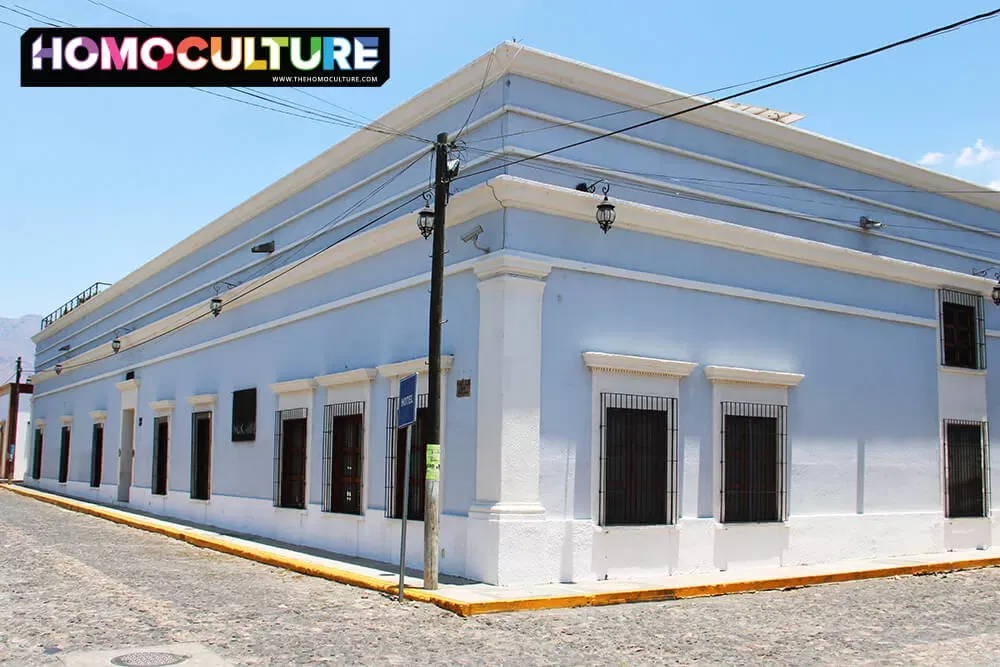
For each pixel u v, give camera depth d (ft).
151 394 85.10
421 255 47.91
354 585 41.39
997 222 64.80
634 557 43.21
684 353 46.44
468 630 31.94
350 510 51.80
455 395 43.65
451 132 46.73
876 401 54.54
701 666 27.76
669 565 44.34
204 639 28.94
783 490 49.32
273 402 61.41
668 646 30.40
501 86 43.24
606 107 45.65
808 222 52.85
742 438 48.37
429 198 47.01
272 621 32.45
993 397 60.80
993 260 63.57
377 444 49.70
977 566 53.26
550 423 41.60
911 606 39.78
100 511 81.25
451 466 43.42
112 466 94.53
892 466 54.80
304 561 47.78
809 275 52.39
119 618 31.86
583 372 42.86
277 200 65.26
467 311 43.50
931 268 57.52
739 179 50.06
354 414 51.78
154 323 83.30
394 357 49.14
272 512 59.62
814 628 34.24
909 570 49.55
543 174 43.06
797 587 44.50
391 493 47.67
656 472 44.80
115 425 94.99
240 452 65.72
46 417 126.62
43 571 43.19
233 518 65.21
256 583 42.01
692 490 45.85
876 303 55.52
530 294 41.52
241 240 70.85
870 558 52.65
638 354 44.75
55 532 64.03
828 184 54.60
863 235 55.72
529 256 41.47
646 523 44.16
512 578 39.60
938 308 58.70
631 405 44.16
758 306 49.78
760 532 47.98
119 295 99.19
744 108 58.70
